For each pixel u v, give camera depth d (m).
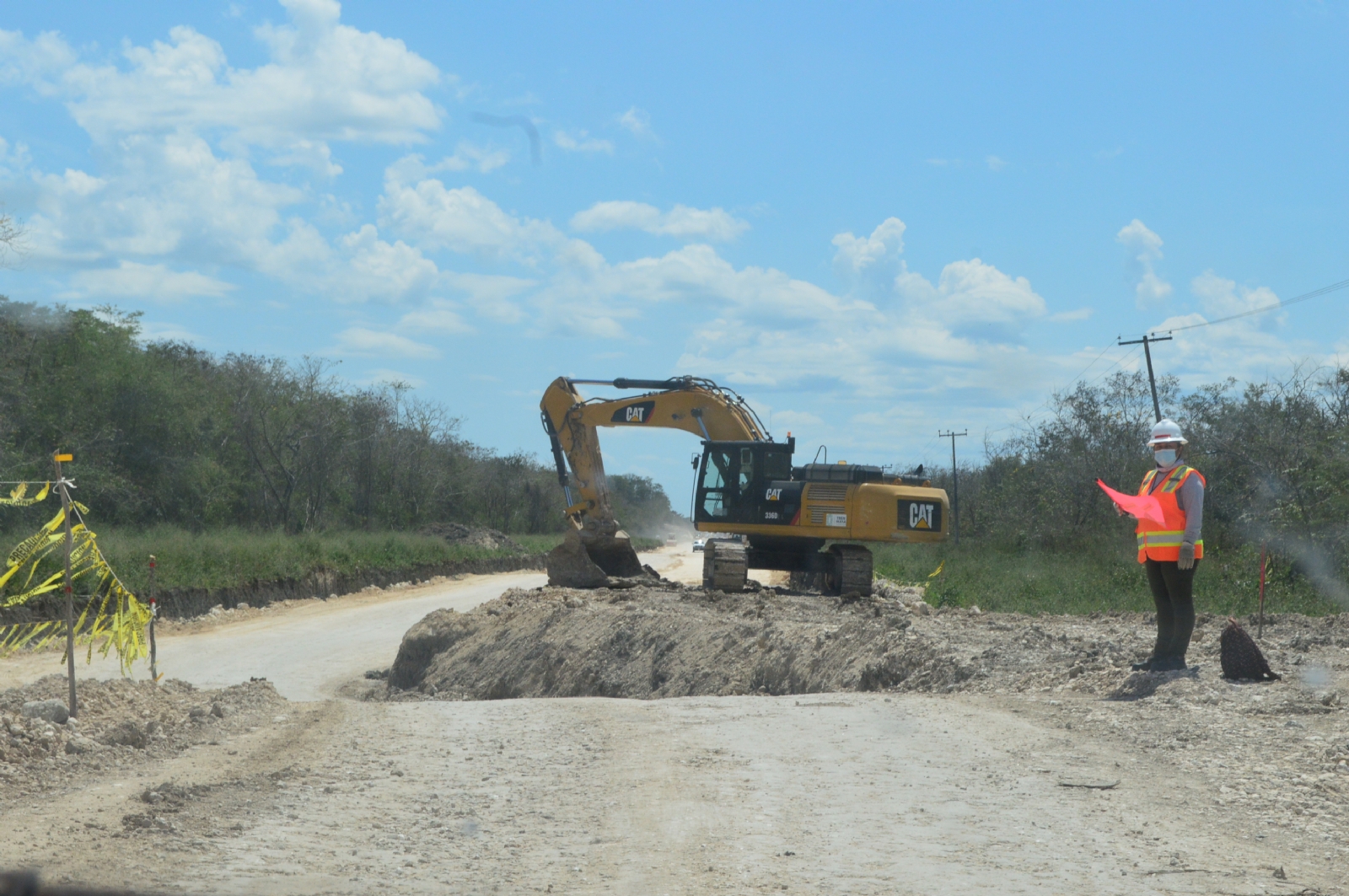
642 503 150.25
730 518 23.25
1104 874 5.41
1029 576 29.00
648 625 19.41
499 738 9.12
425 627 22.83
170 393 45.72
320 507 58.44
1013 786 7.31
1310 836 6.12
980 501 52.16
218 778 7.45
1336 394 31.16
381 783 7.43
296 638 26.98
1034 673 12.69
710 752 8.51
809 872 5.46
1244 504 32.31
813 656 16.17
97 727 9.11
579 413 25.83
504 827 6.34
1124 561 31.33
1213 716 9.31
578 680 18.92
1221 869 5.49
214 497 48.84
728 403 25.12
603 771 7.82
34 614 24.75
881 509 22.23
